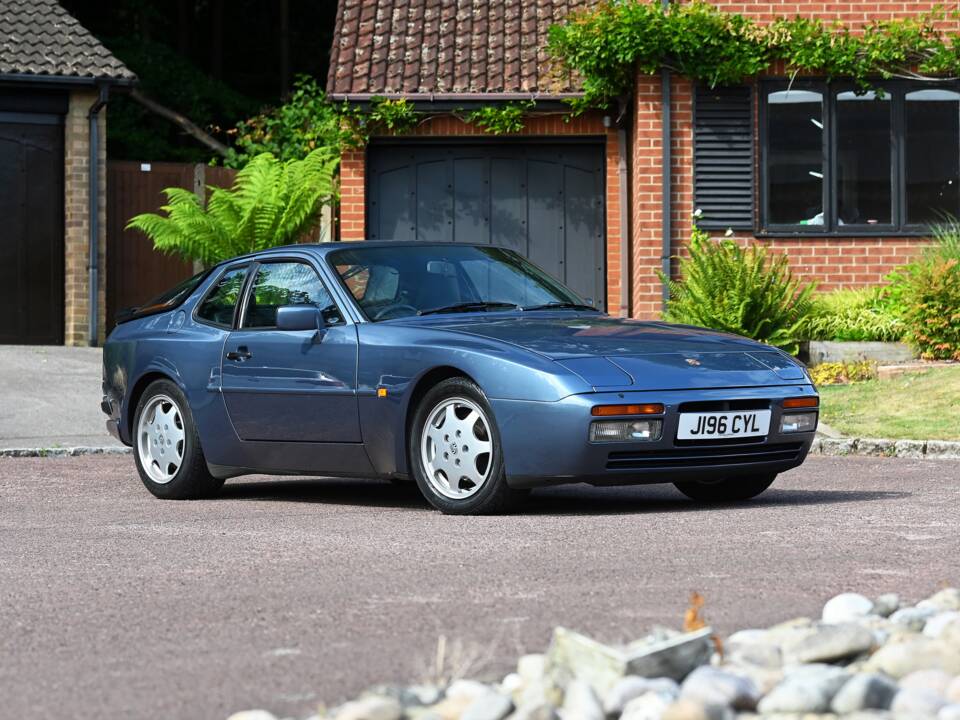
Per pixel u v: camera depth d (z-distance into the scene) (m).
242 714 4.44
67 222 25.23
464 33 23.77
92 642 5.75
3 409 17.52
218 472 11.03
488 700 4.30
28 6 26.05
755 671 4.66
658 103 21.25
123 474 13.19
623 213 22.88
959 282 18.52
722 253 19.19
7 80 24.41
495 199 23.17
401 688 4.63
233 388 10.72
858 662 4.92
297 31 46.16
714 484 10.20
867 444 13.75
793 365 9.74
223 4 45.56
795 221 21.44
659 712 4.12
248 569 7.35
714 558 7.29
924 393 15.79
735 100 21.27
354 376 9.88
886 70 21.17
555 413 8.81
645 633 5.55
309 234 25.50
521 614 5.97
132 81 25.11
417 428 9.53
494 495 9.14
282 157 30.36
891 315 19.78
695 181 21.31
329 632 5.76
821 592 6.36
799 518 8.85
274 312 10.73
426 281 10.54
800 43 20.84
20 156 25.00
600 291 23.17
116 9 41.94
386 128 22.73
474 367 9.16
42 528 9.40
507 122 22.42
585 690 4.29
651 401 8.88
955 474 11.71
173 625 6.01
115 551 8.17
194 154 37.97
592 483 8.99
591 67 21.45
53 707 4.77
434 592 6.52
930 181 21.44
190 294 11.63
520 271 11.07
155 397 11.40
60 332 25.30
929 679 4.48
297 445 10.35
